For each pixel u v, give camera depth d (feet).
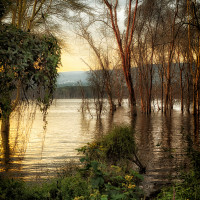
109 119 64.69
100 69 73.87
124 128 21.34
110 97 90.17
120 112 89.66
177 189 10.94
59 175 15.34
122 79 126.41
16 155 21.93
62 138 33.68
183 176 12.44
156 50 86.58
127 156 18.86
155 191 13.02
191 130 42.42
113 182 13.53
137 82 97.35
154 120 61.16
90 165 12.60
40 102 11.38
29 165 18.71
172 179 14.94
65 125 51.19
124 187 12.24
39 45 10.62
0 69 9.93
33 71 10.53
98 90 71.00
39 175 15.80
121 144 19.16
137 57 80.84
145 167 17.60
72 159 20.77
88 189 11.00
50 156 22.18
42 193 10.32
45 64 10.68
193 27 66.90
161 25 78.79
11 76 9.97
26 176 15.56
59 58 11.69
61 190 10.48
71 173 15.55
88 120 62.54
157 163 18.94
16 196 9.99
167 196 10.68
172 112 91.04
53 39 11.53
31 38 10.44
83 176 14.21
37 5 42.14
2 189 10.37
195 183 10.68
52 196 10.40
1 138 28.91
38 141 30.30
